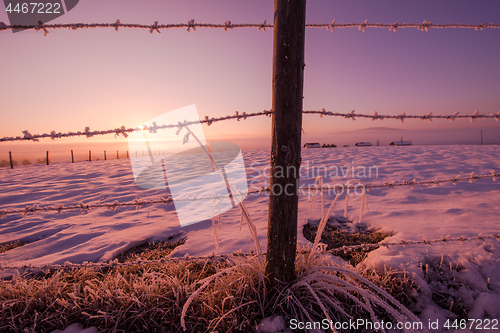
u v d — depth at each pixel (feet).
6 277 6.74
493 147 50.75
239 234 9.37
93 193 20.29
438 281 5.83
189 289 5.39
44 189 22.27
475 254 6.43
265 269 5.32
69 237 9.93
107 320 4.88
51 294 5.50
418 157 35.40
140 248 9.07
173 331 4.68
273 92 4.76
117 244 8.95
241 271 5.74
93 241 9.39
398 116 5.33
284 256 5.01
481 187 15.52
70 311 5.04
